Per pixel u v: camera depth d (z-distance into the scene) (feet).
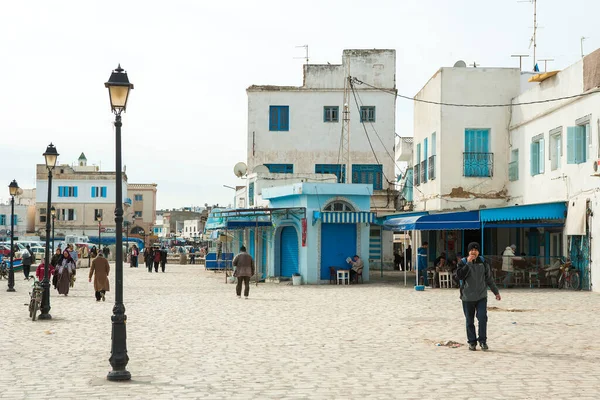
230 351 39.70
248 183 134.21
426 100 120.16
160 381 31.01
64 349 40.68
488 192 108.68
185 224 531.50
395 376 31.91
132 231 367.04
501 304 67.26
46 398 27.63
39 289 56.34
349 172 146.82
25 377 32.09
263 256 115.24
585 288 84.12
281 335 46.50
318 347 41.11
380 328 49.93
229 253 145.38
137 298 78.28
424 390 28.84
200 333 47.70
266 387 29.58
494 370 33.30
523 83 112.78
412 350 39.75
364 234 103.45
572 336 45.24
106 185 295.07
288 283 103.30
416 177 128.98
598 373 32.48
